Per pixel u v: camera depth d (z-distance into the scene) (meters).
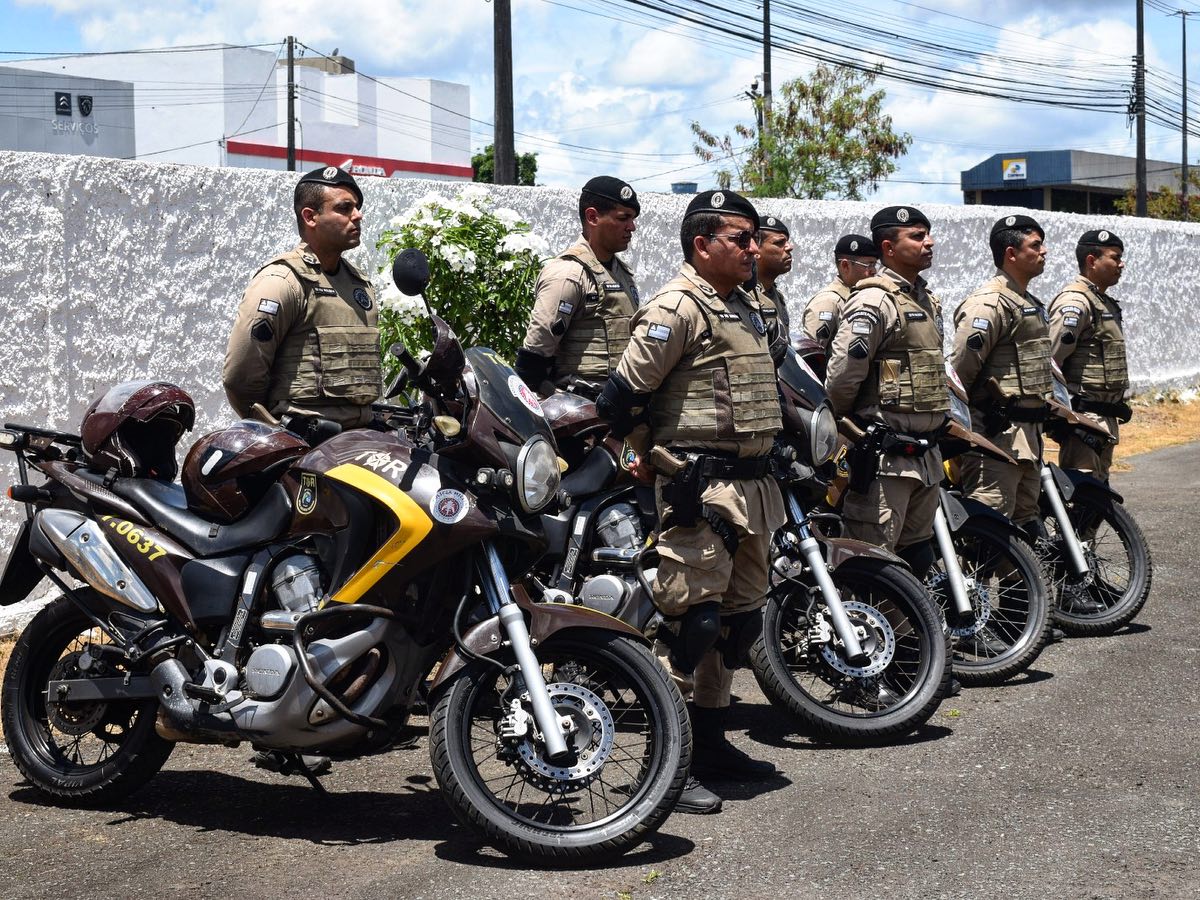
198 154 43.72
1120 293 15.49
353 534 4.01
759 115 23.12
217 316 6.98
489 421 3.90
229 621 4.19
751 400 4.42
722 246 4.42
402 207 7.84
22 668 4.53
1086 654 6.25
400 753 4.99
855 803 4.34
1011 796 4.37
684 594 4.42
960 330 6.32
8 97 36.97
